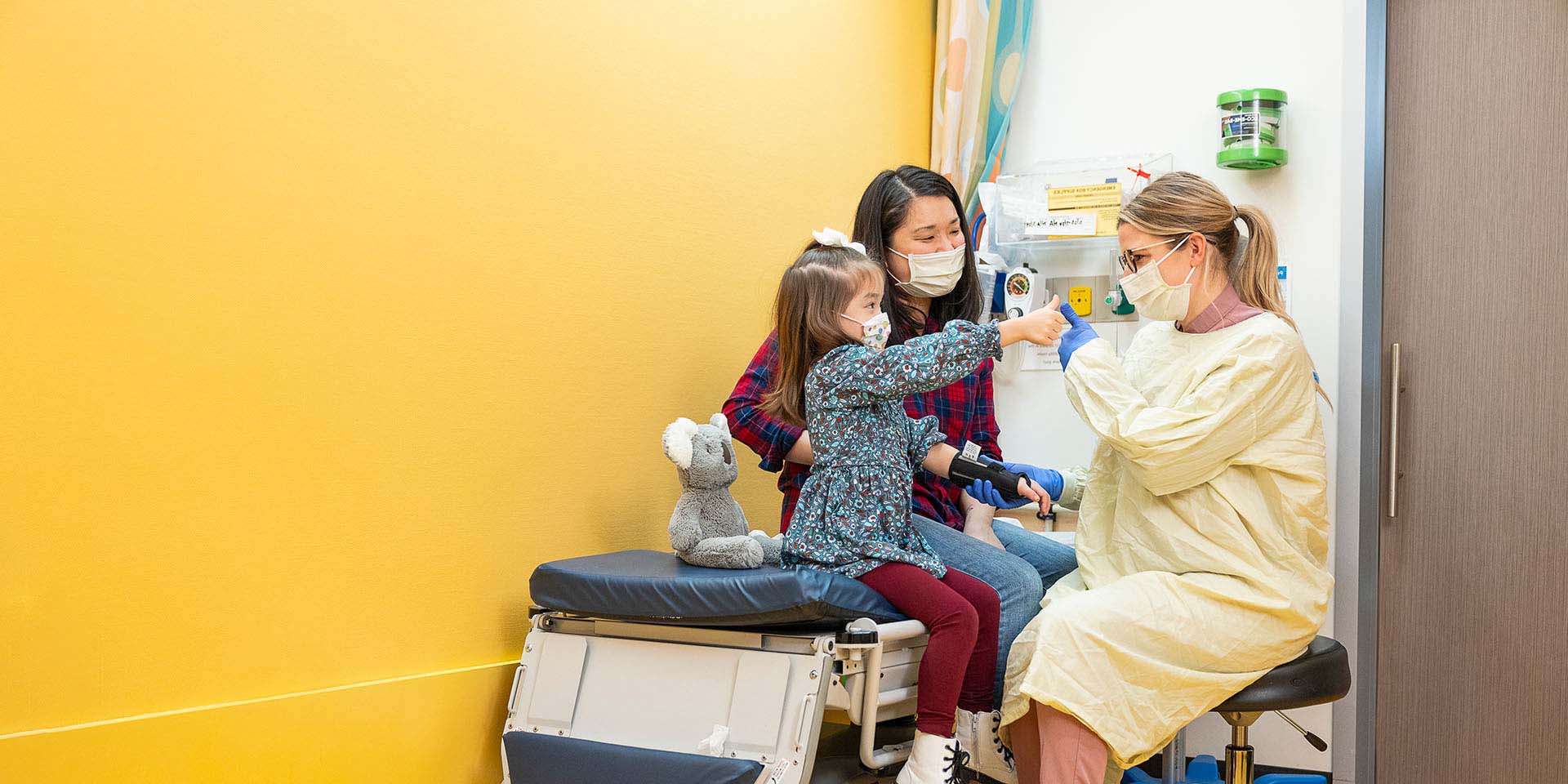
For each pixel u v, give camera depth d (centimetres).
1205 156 314
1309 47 302
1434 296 296
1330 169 298
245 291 174
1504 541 288
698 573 191
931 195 236
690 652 188
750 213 275
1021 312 322
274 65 178
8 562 150
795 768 171
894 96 335
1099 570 226
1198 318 226
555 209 223
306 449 182
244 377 174
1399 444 300
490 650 211
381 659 192
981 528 247
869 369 198
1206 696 204
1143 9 324
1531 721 284
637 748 182
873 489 199
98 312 158
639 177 243
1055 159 335
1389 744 299
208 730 167
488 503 210
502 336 213
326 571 184
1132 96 325
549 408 222
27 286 152
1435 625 295
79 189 156
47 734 150
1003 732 221
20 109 151
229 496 172
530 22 218
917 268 236
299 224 181
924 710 187
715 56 264
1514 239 288
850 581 187
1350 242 300
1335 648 220
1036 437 331
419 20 198
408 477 196
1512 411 287
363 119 190
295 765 177
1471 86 294
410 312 197
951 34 340
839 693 181
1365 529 301
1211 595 206
